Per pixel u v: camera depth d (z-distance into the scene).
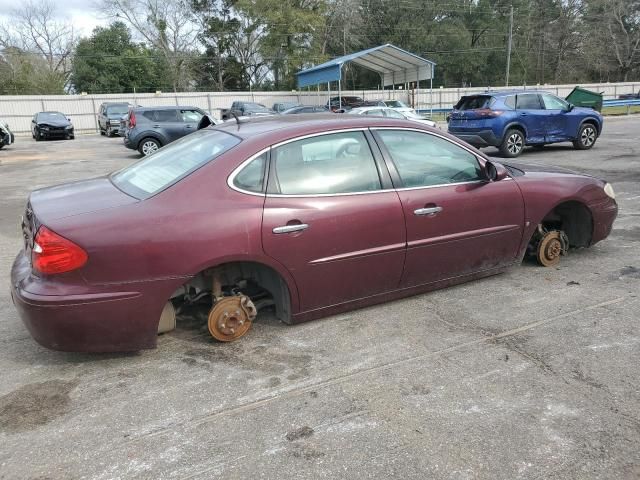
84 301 2.98
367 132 3.81
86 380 3.17
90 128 36.09
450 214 4.00
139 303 3.11
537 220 4.52
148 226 3.09
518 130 13.17
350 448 2.51
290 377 3.16
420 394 2.95
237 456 2.47
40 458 2.49
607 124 24.12
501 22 61.28
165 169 3.58
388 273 3.85
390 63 30.14
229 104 38.88
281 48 48.69
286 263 3.44
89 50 50.34
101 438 2.63
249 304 3.61
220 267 3.50
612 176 9.91
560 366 3.21
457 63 57.44
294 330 3.76
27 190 10.55
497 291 4.38
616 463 2.38
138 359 3.40
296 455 2.47
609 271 4.79
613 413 2.74
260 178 3.40
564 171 4.95
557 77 64.75
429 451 2.48
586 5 61.69
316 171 3.59
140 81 50.38
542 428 2.63
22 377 3.22
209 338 3.67
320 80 28.44
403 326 3.78
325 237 3.52
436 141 4.07
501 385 3.02
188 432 2.66
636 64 60.59
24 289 3.04
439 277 4.13
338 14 51.69
